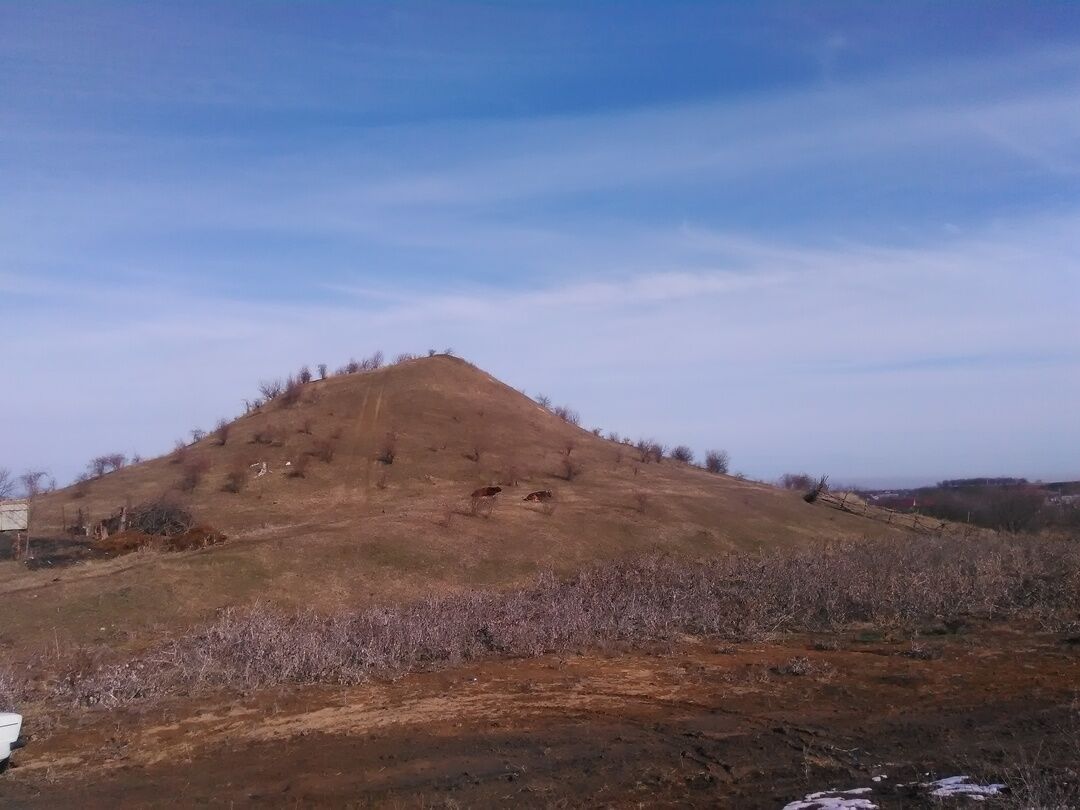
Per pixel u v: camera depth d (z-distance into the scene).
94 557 28.20
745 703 10.91
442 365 65.06
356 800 7.96
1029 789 6.95
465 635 14.77
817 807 7.22
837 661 13.17
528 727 10.14
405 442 49.62
